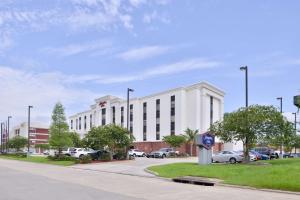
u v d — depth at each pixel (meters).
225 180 20.83
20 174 27.70
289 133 34.44
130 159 48.56
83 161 43.06
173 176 24.22
